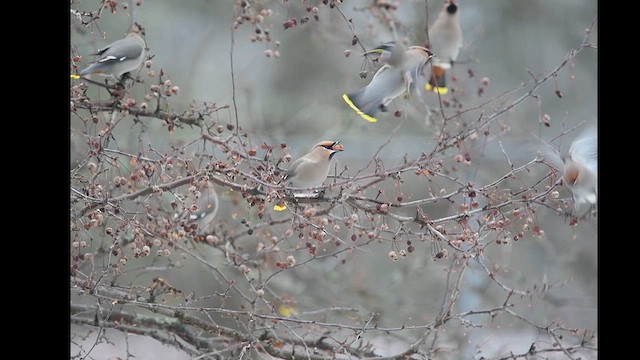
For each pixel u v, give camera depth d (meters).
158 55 23.23
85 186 11.02
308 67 22.20
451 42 13.55
